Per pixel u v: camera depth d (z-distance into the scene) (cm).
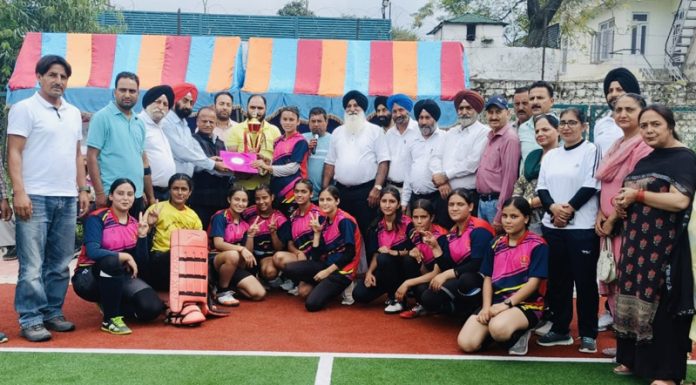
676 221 424
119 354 500
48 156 526
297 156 720
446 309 600
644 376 438
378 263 645
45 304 539
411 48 1245
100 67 1188
